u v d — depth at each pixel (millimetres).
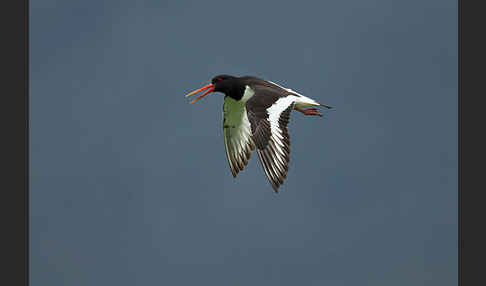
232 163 17203
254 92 15586
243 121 17125
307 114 17516
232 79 17250
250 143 16922
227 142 17359
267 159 14023
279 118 14508
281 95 15219
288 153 14039
